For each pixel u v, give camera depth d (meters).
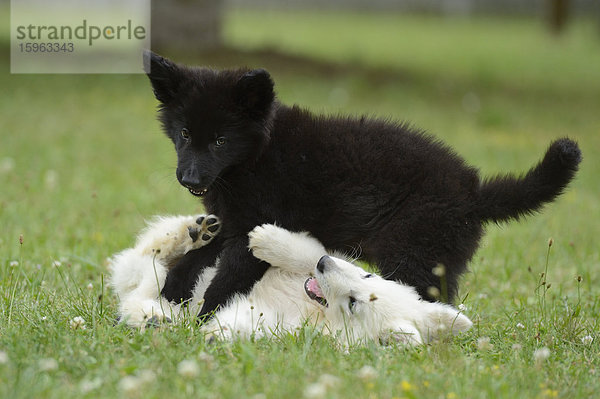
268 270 9.94
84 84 30.77
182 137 10.20
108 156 21.86
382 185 9.77
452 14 75.31
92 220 15.19
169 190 18.05
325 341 8.09
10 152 21.34
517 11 75.06
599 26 60.28
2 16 50.81
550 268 13.24
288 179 10.09
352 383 6.89
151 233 10.73
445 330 8.73
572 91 36.09
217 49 33.91
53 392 6.37
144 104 28.61
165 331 8.13
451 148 10.48
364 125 10.40
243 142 10.08
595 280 12.58
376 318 8.84
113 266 10.48
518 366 7.68
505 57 46.22
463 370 7.36
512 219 9.69
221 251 10.29
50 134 23.98
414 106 30.11
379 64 38.00
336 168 10.00
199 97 10.02
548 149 9.52
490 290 11.72
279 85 30.45
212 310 9.60
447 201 9.40
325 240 10.18
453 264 9.42
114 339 8.08
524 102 32.91
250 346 7.66
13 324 8.48
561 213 17.64
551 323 9.45
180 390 6.55
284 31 51.19
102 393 6.53
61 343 7.64
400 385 6.90
